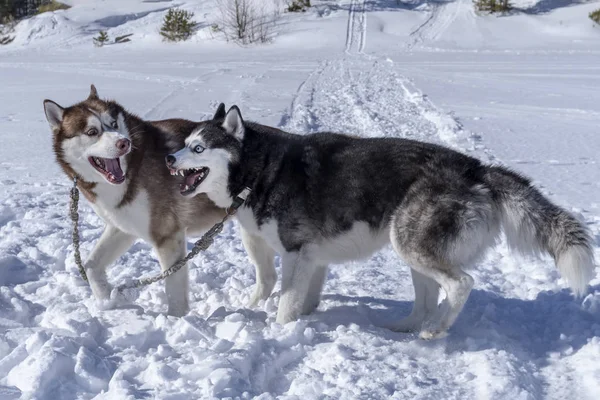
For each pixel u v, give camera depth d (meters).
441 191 4.04
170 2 49.53
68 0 50.78
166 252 4.70
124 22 46.09
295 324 4.18
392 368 3.75
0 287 4.97
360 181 4.23
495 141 10.71
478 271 5.58
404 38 36.53
